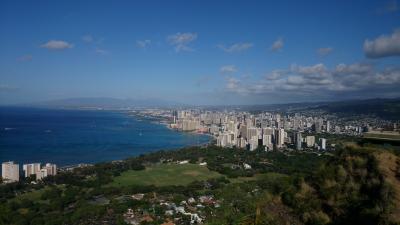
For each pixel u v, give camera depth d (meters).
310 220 32.06
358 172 33.41
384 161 32.88
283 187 40.19
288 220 33.41
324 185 34.69
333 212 31.55
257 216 35.69
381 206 28.42
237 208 66.75
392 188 29.30
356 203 30.70
